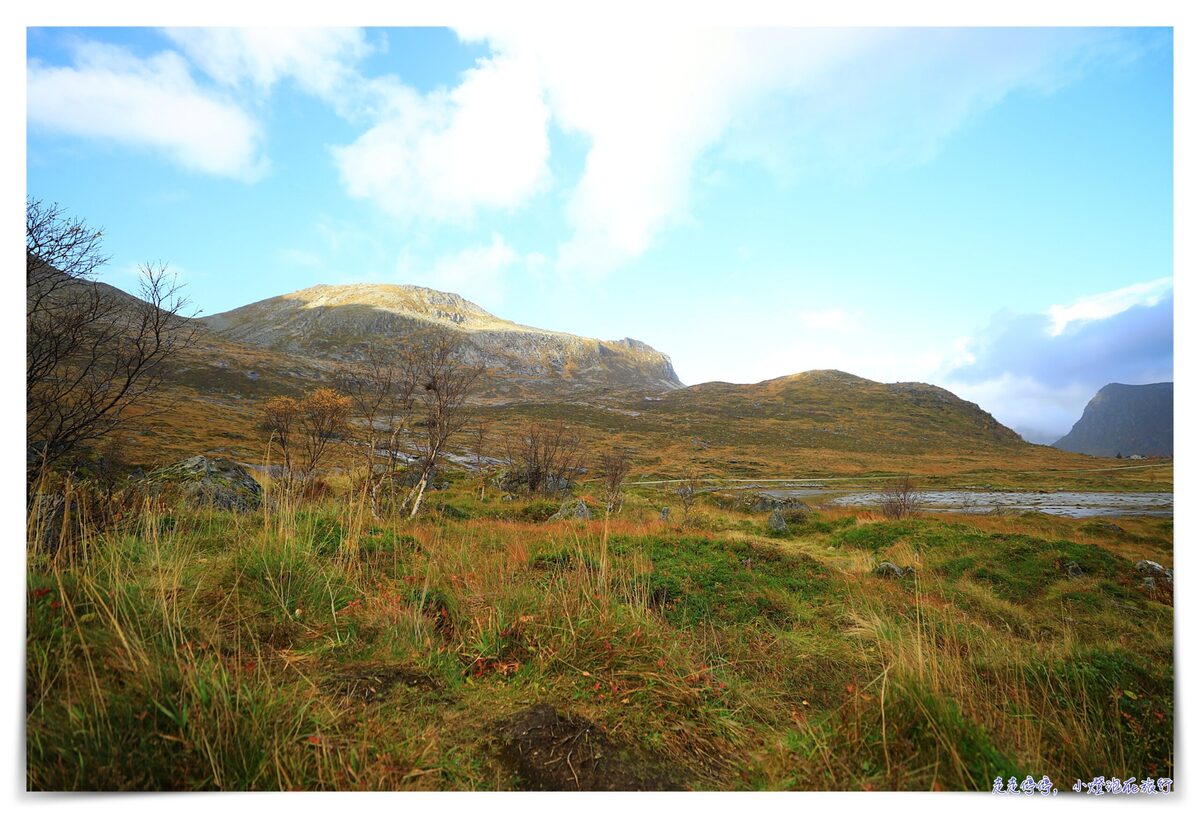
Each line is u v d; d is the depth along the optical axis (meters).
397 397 17.59
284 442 15.63
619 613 4.20
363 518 6.87
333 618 3.84
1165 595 9.91
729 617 6.24
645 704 3.25
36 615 2.60
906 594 8.92
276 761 2.24
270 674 2.99
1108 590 10.12
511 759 2.66
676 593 6.56
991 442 115.94
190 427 50.84
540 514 18.42
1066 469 80.06
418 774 2.41
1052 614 8.98
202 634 3.13
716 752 3.04
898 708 2.95
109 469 8.45
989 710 3.36
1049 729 3.38
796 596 7.63
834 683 4.51
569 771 2.61
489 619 3.89
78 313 6.32
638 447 92.50
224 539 5.38
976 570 11.38
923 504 38.25
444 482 28.12
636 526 12.50
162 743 2.26
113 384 7.24
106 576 3.33
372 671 3.29
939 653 4.56
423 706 2.98
